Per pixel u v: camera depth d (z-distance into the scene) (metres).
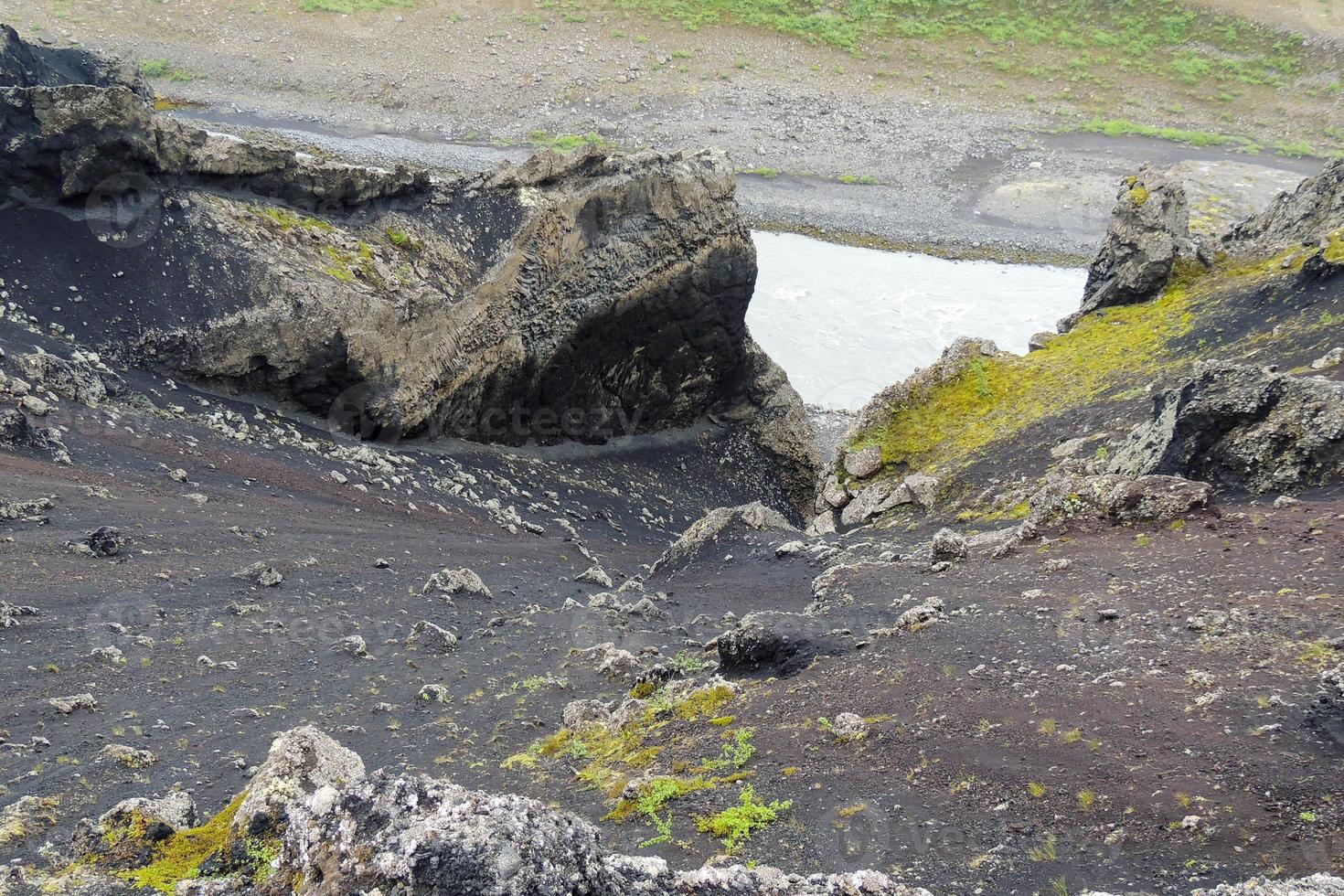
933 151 75.12
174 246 27.91
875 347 49.94
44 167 26.80
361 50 82.75
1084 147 76.62
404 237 33.16
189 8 83.62
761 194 67.06
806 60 87.25
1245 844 8.26
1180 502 17.98
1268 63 87.12
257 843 8.26
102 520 18.50
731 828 9.73
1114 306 37.25
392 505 25.95
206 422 25.52
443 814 6.45
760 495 42.72
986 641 13.67
